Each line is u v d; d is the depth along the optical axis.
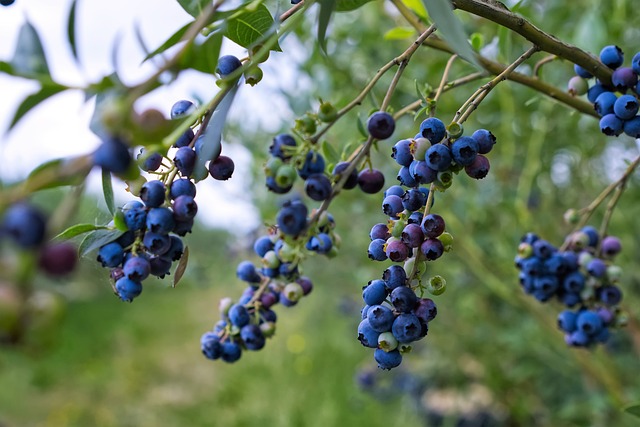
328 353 2.92
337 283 2.03
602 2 0.95
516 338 1.36
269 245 0.55
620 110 0.52
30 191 0.30
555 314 1.31
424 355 1.91
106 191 0.44
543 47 0.50
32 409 3.13
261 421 2.43
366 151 0.48
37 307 0.29
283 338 3.29
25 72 0.33
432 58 1.10
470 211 1.21
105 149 0.31
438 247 0.44
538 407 1.70
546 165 1.30
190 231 0.46
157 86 0.34
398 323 0.43
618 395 1.13
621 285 1.30
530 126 1.23
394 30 0.72
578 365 1.27
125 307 5.27
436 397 1.99
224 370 3.30
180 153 0.44
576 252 0.66
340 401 2.41
